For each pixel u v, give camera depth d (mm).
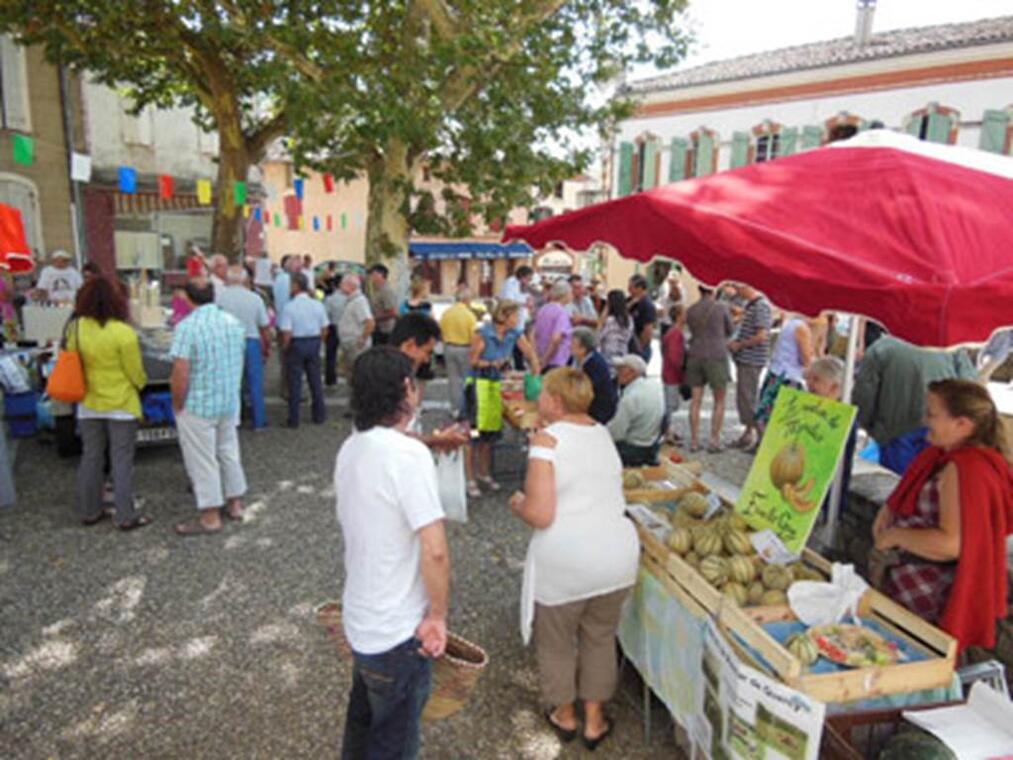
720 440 7797
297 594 4340
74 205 15492
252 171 19703
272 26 9758
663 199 2869
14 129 14109
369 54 10062
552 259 36250
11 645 3729
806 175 2912
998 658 3252
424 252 33750
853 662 2436
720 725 2566
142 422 6609
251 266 17203
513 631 3994
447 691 2471
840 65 19516
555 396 3066
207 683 3459
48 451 6938
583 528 2936
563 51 10023
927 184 2584
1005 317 1939
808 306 2227
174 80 14383
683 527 3320
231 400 5137
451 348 7406
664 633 3074
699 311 7402
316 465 6797
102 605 4148
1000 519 2670
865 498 4359
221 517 5477
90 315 4871
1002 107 17438
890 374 4586
